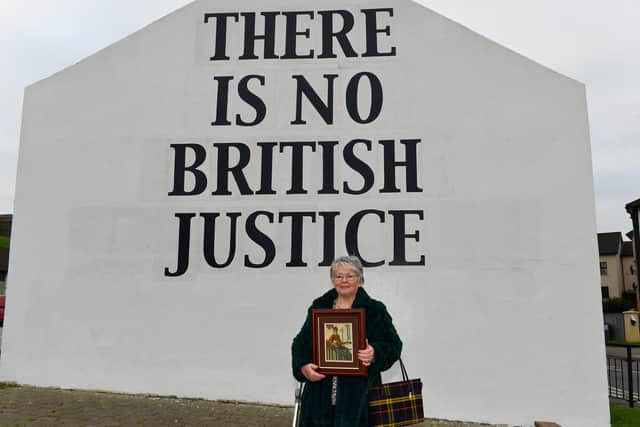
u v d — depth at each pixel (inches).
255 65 284.4
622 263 1868.8
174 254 268.8
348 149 270.7
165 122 281.9
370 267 258.4
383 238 260.4
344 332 129.1
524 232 252.7
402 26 279.7
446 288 253.0
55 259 274.4
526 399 242.5
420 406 135.0
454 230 257.1
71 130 285.3
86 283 270.7
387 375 249.0
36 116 289.0
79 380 264.2
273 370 256.1
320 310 132.4
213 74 285.0
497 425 241.8
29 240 277.1
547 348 244.1
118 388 261.4
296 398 144.9
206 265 266.5
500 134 261.6
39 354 268.2
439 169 263.3
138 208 274.5
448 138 265.1
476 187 259.1
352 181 267.6
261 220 268.2
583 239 248.5
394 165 266.5
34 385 266.1
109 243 272.8
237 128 278.5
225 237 268.2
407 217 261.1
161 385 259.6
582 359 241.8
